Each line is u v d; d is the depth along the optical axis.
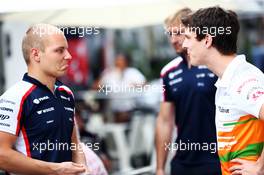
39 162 7.24
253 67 7.16
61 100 7.64
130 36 29.88
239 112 7.07
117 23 15.74
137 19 15.76
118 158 17.73
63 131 7.59
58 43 7.47
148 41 30.28
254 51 21.94
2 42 15.04
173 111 10.53
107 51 25.81
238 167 7.00
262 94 6.78
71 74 18.39
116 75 22.84
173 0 13.16
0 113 7.23
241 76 7.04
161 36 30.53
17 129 7.25
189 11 9.84
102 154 14.22
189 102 10.07
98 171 10.04
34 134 7.34
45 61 7.43
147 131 19.02
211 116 9.99
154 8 15.45
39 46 7.41
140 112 19.72
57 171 7.32
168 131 10.60
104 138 17.55
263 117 6.73
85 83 19.34
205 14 7.34
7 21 14.49
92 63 25.06
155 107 19.94
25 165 7.19
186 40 7.53
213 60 7.34
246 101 6.85
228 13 7.36
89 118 17.66
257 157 7.07
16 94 7.28
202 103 10.01
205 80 9.96
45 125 7.36
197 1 11.97
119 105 19.08
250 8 16.14
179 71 10.16
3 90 15.06
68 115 7.73
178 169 10.26
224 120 7.21
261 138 7.07
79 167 7.49
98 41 25.45
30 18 14.34
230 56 7.32
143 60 30.03
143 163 18.31
